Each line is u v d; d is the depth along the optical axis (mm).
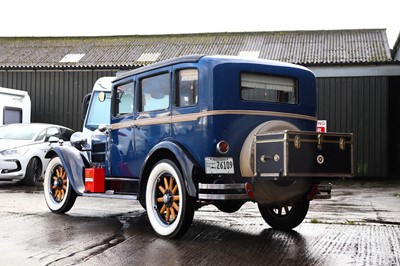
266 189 4941
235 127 4988
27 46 21516
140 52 19766
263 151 4758
